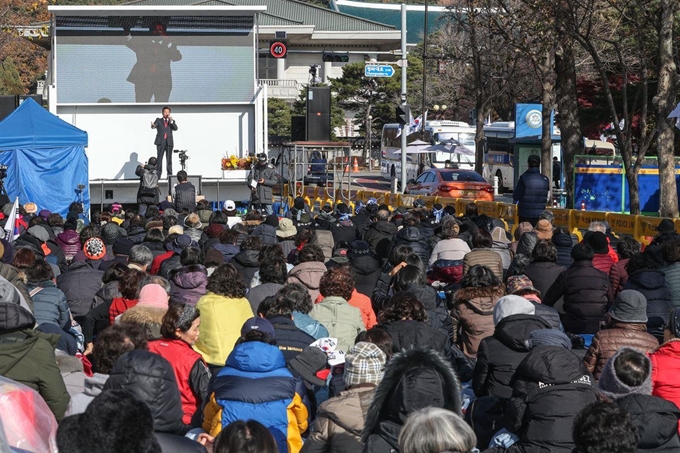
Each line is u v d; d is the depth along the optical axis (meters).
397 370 8.25
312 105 61.88
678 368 11.28
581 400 9.58
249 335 10.34
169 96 52.31
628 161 45.81
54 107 51.56
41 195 44.72
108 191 52.16
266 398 9.79
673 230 23.64
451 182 65.12
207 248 24.08
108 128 52.34
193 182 49.31
